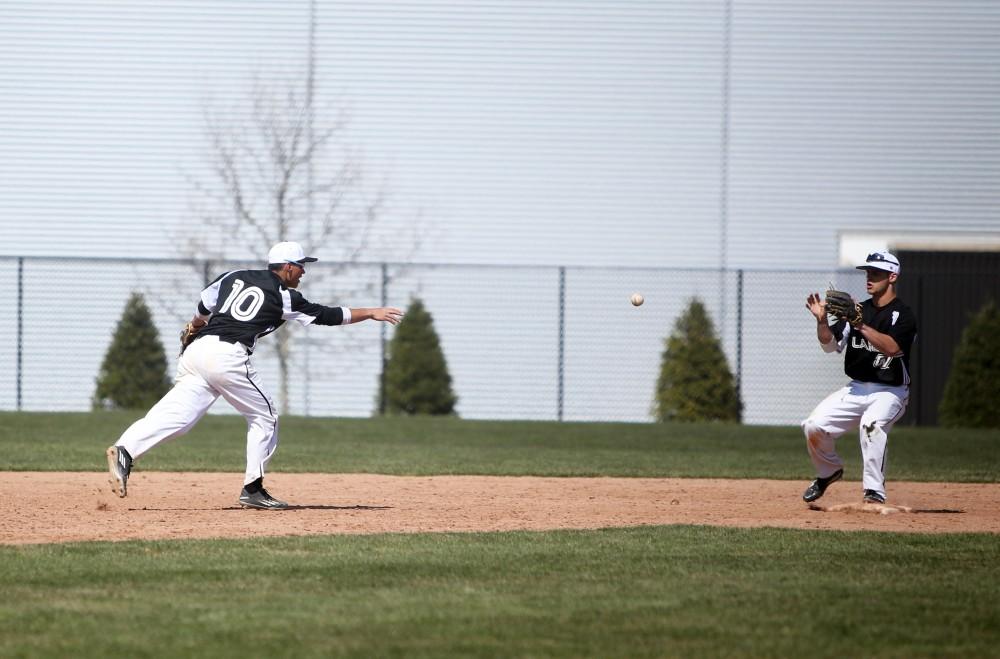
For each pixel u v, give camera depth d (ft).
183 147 359.87
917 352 352.90
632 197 362.12
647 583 95.91
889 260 137.28
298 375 342.23
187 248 353.72
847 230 368.27
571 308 349.41
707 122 365.81
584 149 363.15
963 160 371.35
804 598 90.63
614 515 141.69
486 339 347.56
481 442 259.39
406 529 126.41
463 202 360.69
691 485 179.11
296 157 359.25
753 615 84.79
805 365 351.87
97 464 192.95
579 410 347.77
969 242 370.53
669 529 125.80
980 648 76.64
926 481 189.57
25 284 343.05
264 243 357.61
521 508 147.64
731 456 231.91
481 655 73.26
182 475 181.47
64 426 272.31
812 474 196.54
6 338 342.03
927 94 371.15
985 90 372.17
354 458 214.48
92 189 357.82
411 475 188.55
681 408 337.31
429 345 340.80
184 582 94.17
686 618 83.71
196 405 131.64
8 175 356.79
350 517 134.62
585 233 361.30
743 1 369.30
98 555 105.29
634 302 199.82
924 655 74.84
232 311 131.13
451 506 148.36
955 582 97.71
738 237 364.79
